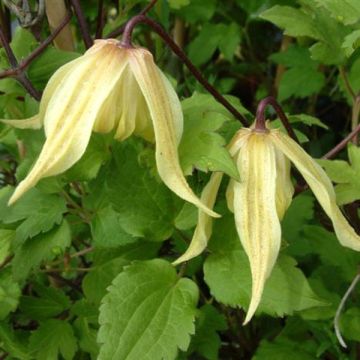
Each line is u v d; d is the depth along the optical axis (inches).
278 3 9.8
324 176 5.6
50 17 7.0
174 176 5.1
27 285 8.0
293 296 6.0
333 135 10.8
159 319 6.0
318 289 7.4
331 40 7.8
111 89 5.0
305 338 7.7
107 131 5.3
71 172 6.3
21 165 6.5
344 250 7.8
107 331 5.9
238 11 10.5
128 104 5.2
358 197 6.7
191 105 6.5
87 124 5.0
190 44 10.5
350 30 7.8
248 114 7.2
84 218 6.8
